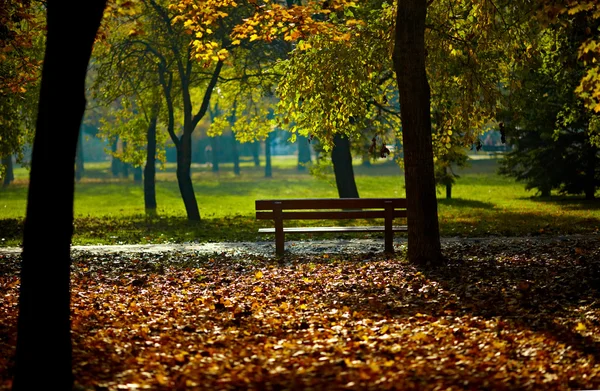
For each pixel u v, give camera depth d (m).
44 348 6.72
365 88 17.94
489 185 53.81
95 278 14.19
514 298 10.88
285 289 12.41
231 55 30.86
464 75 16.55
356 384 6.62
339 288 12.30
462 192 47.69
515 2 15.40
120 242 21.41
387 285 12.30
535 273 12.81
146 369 7.43
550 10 10.30
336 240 20.09
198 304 11.22
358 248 18.03
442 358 7.59
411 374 6.99
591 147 32.78
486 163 72.00
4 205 46.16
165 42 30.58
